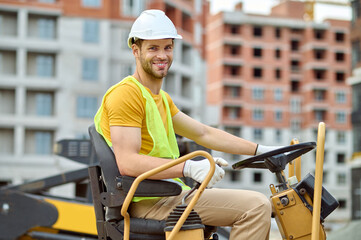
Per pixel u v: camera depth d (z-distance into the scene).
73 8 46.50
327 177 72.56
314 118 74.06
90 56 46.62
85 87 46.41
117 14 47.91
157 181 2.61
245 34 71.81
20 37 45.84
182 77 55.12
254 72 72.56
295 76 75.06
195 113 55.97
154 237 2.67
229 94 71.19
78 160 5.42
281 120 72.06
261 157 2.68
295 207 2.55
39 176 45.25
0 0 45.44
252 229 2.59
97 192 2.80
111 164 2.72
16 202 5.13
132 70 48.00
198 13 57.22
